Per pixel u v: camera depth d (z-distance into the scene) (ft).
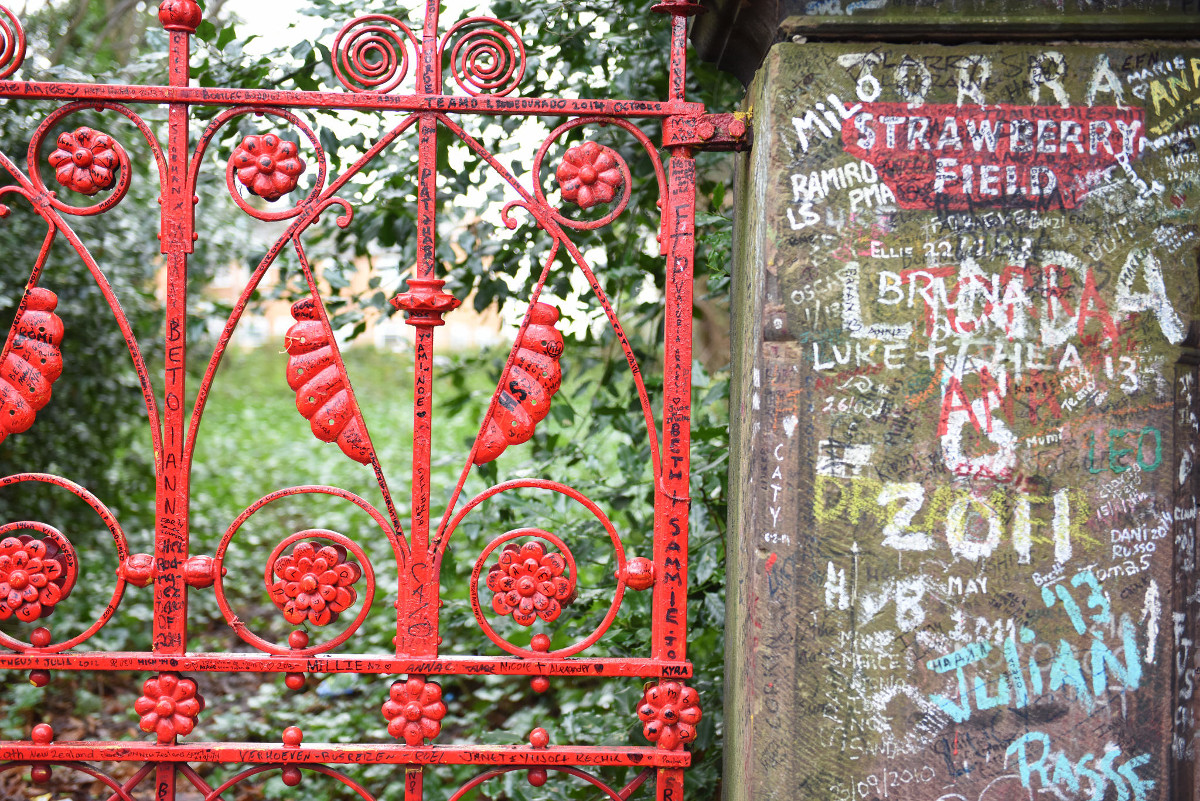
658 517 7.55
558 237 7.48
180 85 7.22
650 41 10.91
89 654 7.24
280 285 12.64
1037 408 6.78
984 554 6.79
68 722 13.93
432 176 7.38
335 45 7.25
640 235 12.61
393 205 11.15
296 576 7.36
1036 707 6.81
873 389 6.78
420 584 7.44
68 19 18.30
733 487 8.21
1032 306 6.78
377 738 13.16
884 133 6.74
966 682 6.80
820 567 6.81
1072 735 6.81
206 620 18.35
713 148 7.64
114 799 7.38
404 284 11.48
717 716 9.75
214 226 21.24
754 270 7.25
